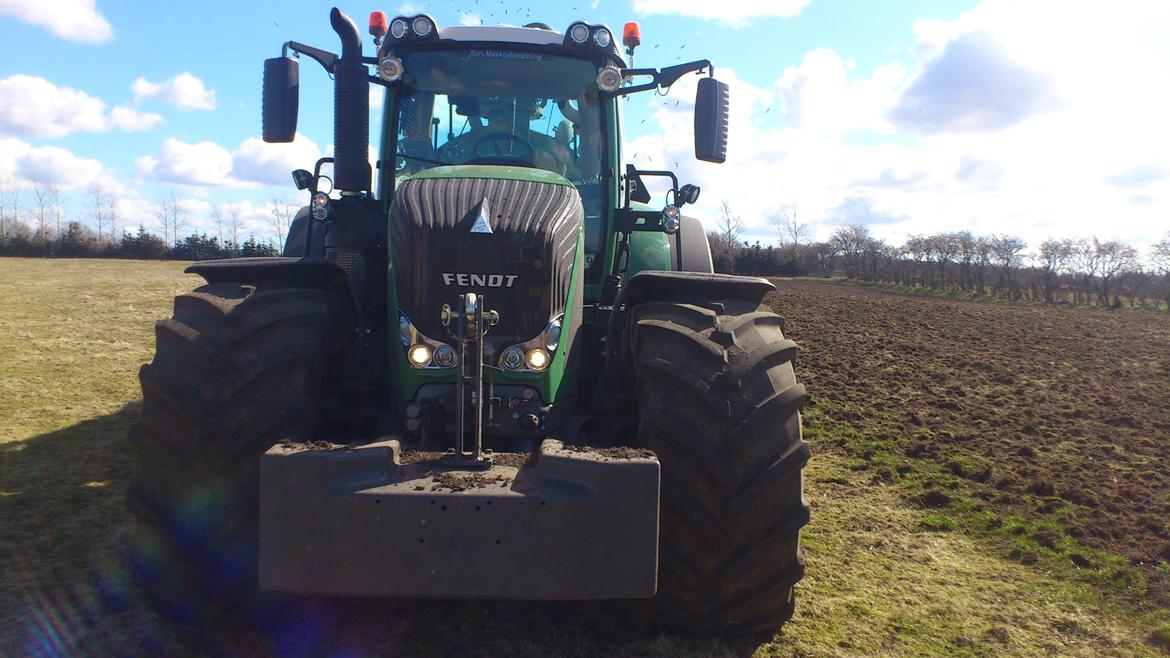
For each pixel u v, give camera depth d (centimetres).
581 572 262
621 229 426
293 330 321
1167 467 600
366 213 401
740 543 300
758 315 334
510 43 425
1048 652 337
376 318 392
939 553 441
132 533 412
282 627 327
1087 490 534
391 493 259
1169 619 364
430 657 310
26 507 449
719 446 294
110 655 299
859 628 350
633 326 339
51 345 1030
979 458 617
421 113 422
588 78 430
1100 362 1158
